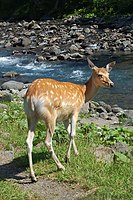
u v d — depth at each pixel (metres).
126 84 20.86
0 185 8.12
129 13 41.47
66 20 42.56
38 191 8.03
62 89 8.67
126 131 11.18
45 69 25.17
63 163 9.02
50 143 8.51
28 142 8.35
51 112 8.35
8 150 10.02
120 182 8.10
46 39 34.19
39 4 50.62
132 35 32.78
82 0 47.53
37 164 9.06
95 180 8.22
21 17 51.03
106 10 43.00
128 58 26.73
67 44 32.03
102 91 19.72
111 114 15.55
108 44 30.59
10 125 11.65
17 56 29.45
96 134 10.91
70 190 8.02
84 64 25.97
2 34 38.84
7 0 54.06
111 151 9.69
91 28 37.28
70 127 9.29
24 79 22.77
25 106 8.39
